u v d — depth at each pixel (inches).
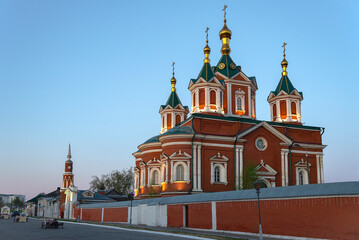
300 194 957.2
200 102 2015.3
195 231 1226.6
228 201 1175.6
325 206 904.3
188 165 1784.0
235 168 1865.2
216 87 2026.3
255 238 983.0
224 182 1834.4
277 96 2217.0
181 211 1390.3
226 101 2105.1
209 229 1238.9
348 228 854.5
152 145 2110.0
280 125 2069.4
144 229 1330.0
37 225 1855.3
